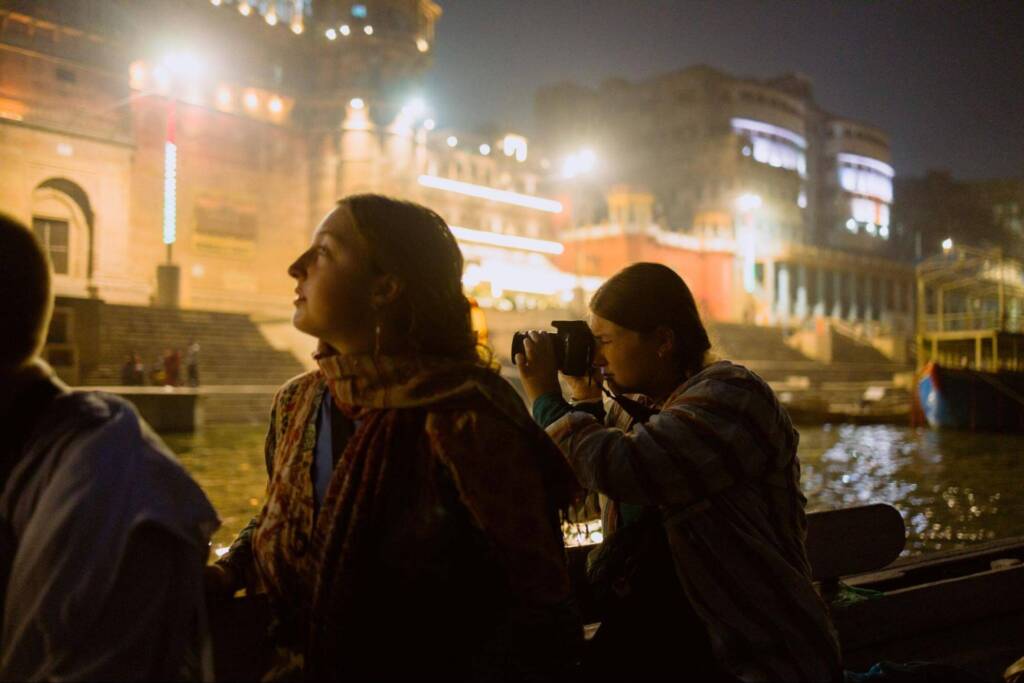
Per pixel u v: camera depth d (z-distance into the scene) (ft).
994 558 14.87
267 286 146.61
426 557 5.20
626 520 7.58
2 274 4.81
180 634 4.83
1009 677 10.46
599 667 7.33
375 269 5.65
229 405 86.74
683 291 7.64
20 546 4.64
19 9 113.91
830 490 48.93
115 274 122.52
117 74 124.36
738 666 6.69
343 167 150.00
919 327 113.70
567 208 216.13
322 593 5.24
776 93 301.63
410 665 5.23
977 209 346.54
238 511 36.14
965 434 94.22
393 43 151.43
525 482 5.39
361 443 5.41
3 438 4.83
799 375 169.68
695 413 6.75
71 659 4.49
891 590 13.05
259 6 149.18
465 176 191.11
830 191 346.33
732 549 6.81
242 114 144.36
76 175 119.34
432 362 5.39
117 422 4.90
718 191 259.60
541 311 154.81
